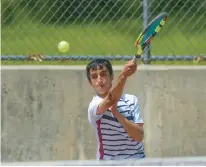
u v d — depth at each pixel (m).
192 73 18.14
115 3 19.94
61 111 18.00
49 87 17.97
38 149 18.09
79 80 17.97
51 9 20.17
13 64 19.31
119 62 19.47
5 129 18.02
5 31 20.36
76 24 20.59
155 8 19.14
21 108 17.98
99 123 13.17
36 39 20.75
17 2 20.23
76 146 18.06
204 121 18.27
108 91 13.38
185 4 20.25
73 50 21.27
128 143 13.27
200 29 21.42
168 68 18.09
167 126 18.20
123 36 20.95
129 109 13.42
